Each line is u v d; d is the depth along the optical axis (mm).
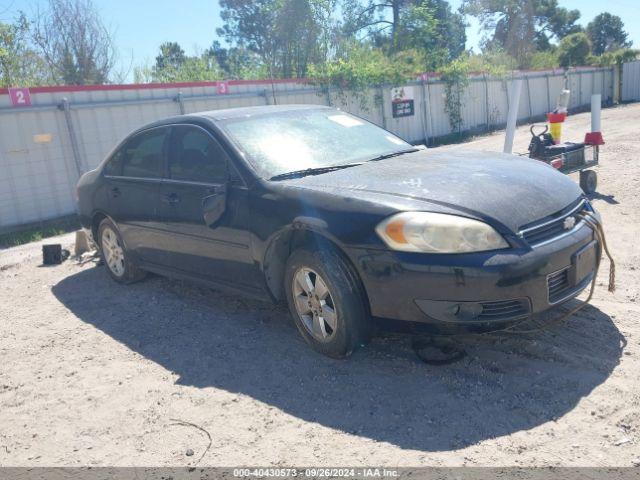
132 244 5406
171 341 4383
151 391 3645
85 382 3865
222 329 4496
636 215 6699
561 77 28203
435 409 3105
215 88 12602
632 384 3143
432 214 3207
